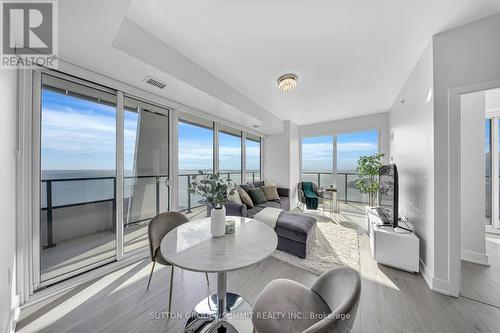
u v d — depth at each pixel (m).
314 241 2.83
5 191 1.22
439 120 1.78
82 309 1.52
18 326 1.35
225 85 2.85
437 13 1.54
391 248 2.17
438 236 1.78
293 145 5.24
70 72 1.79
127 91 2.23
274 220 2.68
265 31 1.76
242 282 1.92
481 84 1.59
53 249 1.81
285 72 2.52
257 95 3.32
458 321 1.44
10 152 1.34
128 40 1.64
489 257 2.42
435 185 1.79
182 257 1.11
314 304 1.02
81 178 1.98
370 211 3.04
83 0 1.12
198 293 1.73
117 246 2.18
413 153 2.43
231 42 1.92
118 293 1.71
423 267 2.03
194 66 2.30
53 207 1.81
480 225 2.31
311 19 1.60
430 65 1.88
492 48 1.56
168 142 2.83
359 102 3.69
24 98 1.55
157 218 1.79
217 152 3.74
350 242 2.89
